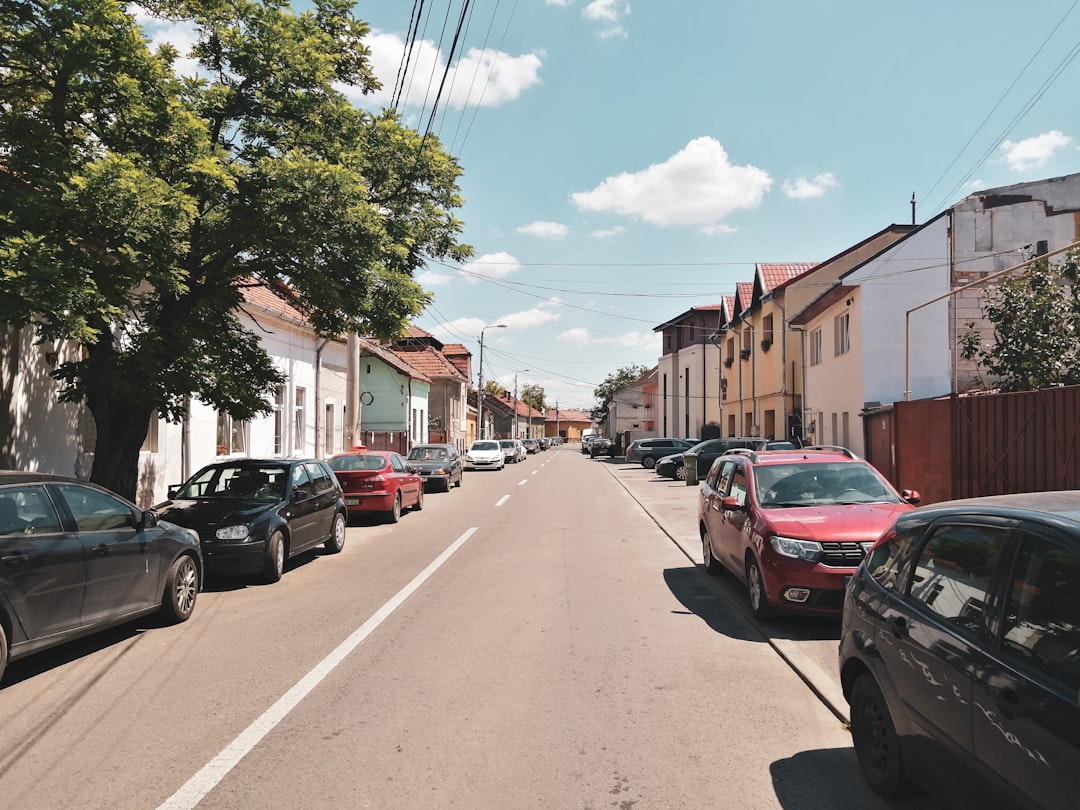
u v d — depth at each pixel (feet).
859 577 14.07
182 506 31.68
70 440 42.75
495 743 14.60
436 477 79.05
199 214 30.12
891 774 12.04
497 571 33.32
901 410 48.44
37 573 18.04
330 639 22.26
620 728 15.39
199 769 13.50
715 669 19.36
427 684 18.10
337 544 38.81
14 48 27.94
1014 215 67.05
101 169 24.91
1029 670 8.86
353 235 32.76
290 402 73.82
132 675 18.98
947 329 67.10
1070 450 32.19
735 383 134.31
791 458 28.04
